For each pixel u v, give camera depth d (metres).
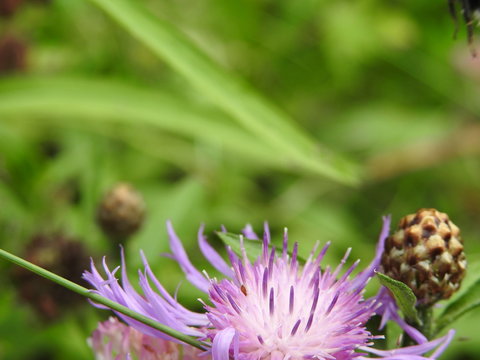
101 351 0.22
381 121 0.47
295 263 0.22
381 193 0.45
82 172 0.37
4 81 0.34
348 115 0.48
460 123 0.47
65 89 0.34
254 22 0.49
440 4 0.51
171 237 0.23
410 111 0.49
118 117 0.34
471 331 0.34
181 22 0.47
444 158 0.45
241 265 0.22
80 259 0.30
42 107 0.33
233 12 0.48
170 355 0.22
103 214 0.31
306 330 0.22
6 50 0.38
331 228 0.42
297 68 0.49
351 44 0.49
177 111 0.35
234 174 0.42
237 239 0.23
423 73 0.49
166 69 0.44
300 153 0.33
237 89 0.33
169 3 0.47
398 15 0.50
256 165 0.43
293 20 0.49
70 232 0.33
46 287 0.30
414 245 0.23
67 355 0.32
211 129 0.35
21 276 0.30
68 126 0.39
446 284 0.23
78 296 0.30
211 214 0.39
